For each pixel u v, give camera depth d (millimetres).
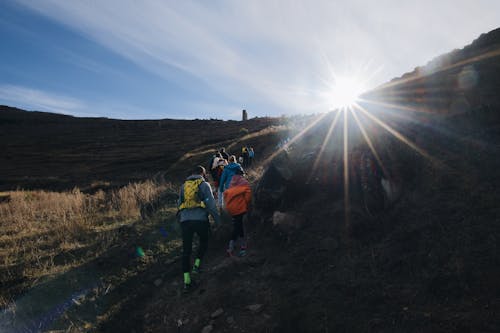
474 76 7910
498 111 6121
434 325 3121
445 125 6316
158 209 9273
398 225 4746
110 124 66875
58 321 4402
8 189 25016
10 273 5578
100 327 4340
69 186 24344
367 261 4332
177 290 4926
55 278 5367
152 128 58594
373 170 5566
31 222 8914
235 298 4387
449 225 4270
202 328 4027
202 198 5223
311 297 4004
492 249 3691
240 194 5531
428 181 5215
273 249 5363
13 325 4320
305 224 5555
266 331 3709
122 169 29688
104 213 9391
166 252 6230
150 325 4301
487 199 4383
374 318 3430
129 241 6797
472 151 5352
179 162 26234
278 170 6555
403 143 6121
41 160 40125
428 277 3703
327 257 4695
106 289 5121
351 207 5359
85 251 6461
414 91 8922
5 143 52844
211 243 6219
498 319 2955
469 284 3428
